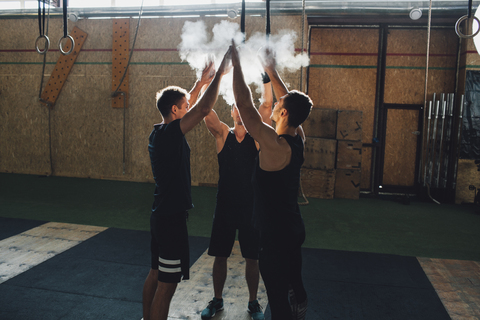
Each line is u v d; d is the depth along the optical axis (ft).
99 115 21.16
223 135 6.66
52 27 20.95
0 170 22.66
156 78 20.35
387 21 18.66
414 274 9.11
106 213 14.32
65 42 20.92
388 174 19.95
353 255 10.45
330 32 19.56
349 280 8.68
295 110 4.70
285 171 4.56
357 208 16.48
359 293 7.98
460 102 18.04
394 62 19.29
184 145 5.71
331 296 7.82
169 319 6.75
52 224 12.51
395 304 7.50
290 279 5.02
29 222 12.69
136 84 20.59
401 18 18.38
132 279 8.39
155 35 20.16
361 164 18.86
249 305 6.93
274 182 4.59
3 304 7.05
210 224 13.25
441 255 10.69
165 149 5.27
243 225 6.54
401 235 12.66
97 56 20.83
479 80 17.63
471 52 17.65
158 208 5.54
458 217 15.34
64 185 19.40
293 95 4.73
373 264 9.77
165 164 5.38
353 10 17.52
